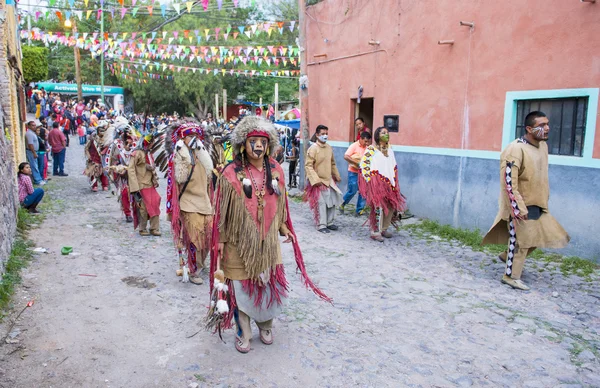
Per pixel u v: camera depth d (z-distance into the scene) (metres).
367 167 7.69
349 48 11.09
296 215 10.01
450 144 8.63
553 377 3.74
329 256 6.91
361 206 9.75
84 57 40.69
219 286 3.64
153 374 3.61
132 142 8.92
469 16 8.09
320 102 12.33
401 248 7.45
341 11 11.25
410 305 5.12
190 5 10.81
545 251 6.97
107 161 9.66
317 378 3.64
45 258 6.28
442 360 3.97
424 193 9.27
